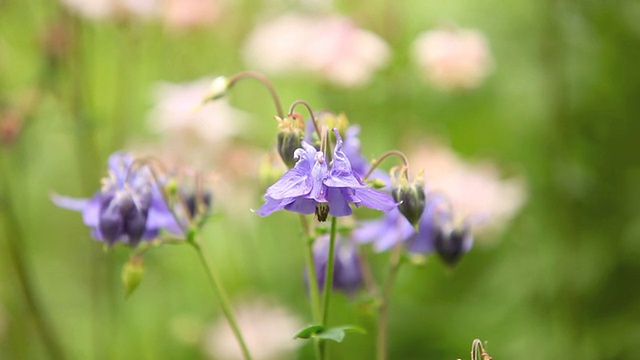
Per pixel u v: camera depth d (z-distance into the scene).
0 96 1.10
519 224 1.14
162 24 1.15
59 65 1.08
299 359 1.09
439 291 1.15
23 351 1.12
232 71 1.20
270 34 1.09
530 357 1.10
